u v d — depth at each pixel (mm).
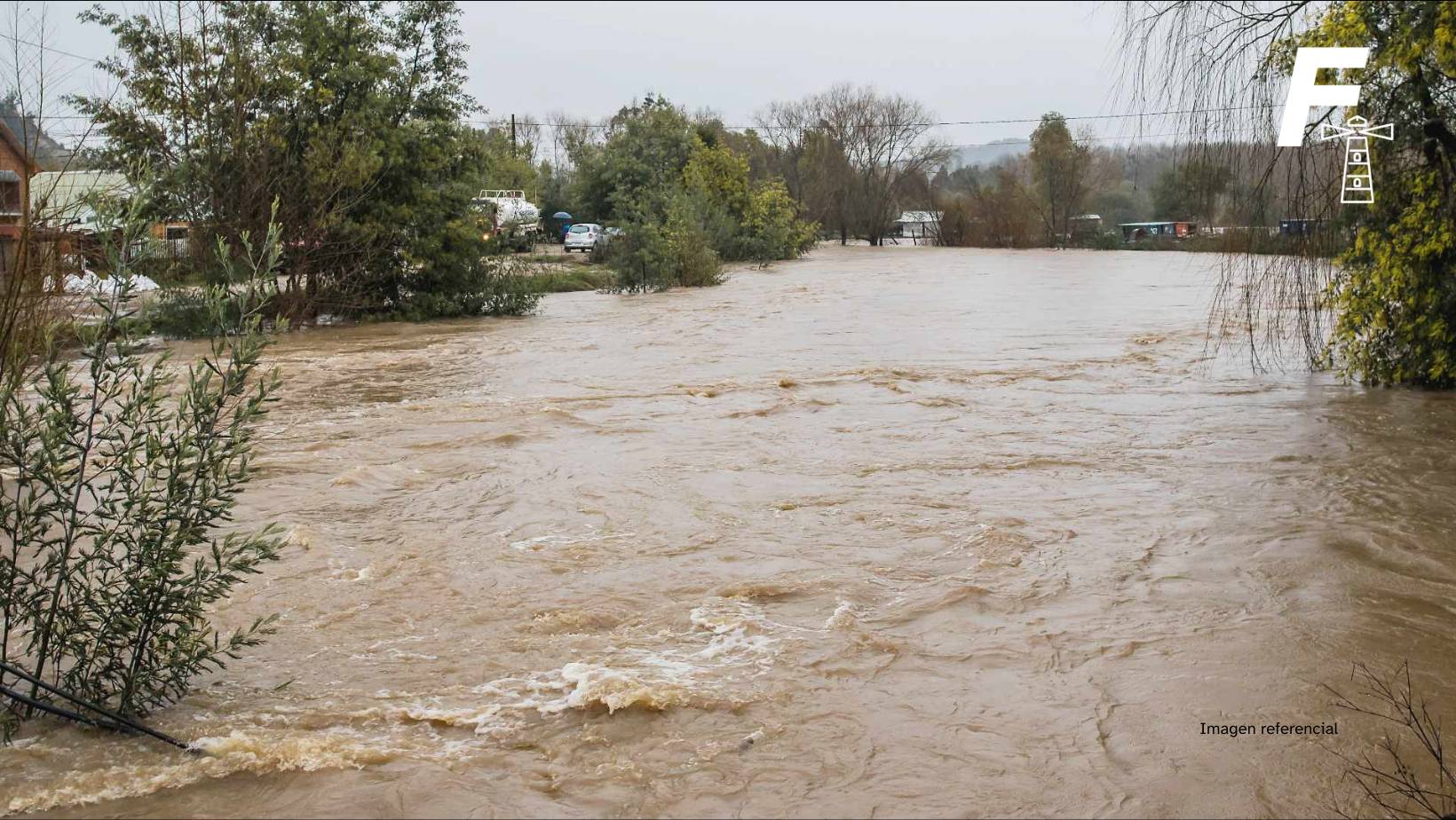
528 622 6691
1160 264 52156
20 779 4789
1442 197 13281
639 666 5973
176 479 5449
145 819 4488
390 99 27328
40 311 8547
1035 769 4859
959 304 30344
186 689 5672
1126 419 12750
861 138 89562
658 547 8180
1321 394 14078
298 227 25625
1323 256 14312
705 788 4723
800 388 15344
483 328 25828
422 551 8117
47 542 5391
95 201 6199
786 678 5824
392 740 5180
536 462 10977
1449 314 13805
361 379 17125
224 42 25359
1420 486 9523
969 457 10961
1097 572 7453
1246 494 9383
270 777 4820
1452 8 12133
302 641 6438
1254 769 4824
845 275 45531
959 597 6980
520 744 5141
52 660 5508
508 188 62906
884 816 4488
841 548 8086
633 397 14828
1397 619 6582
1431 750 4730
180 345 20672
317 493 9836
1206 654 6086
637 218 39531
